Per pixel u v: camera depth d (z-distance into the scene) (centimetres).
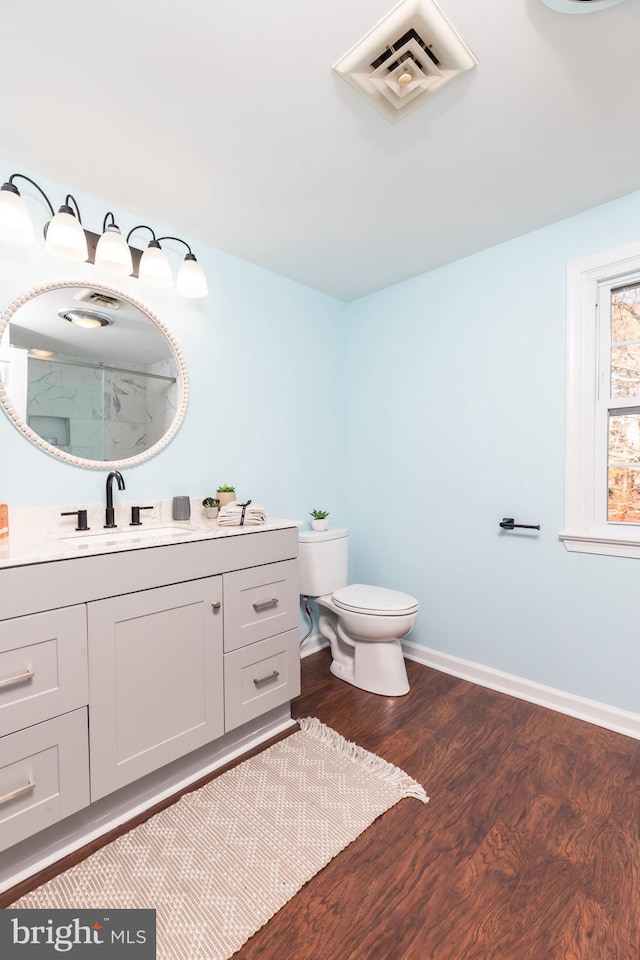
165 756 142
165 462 197
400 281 258
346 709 200
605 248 183
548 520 202
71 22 104
